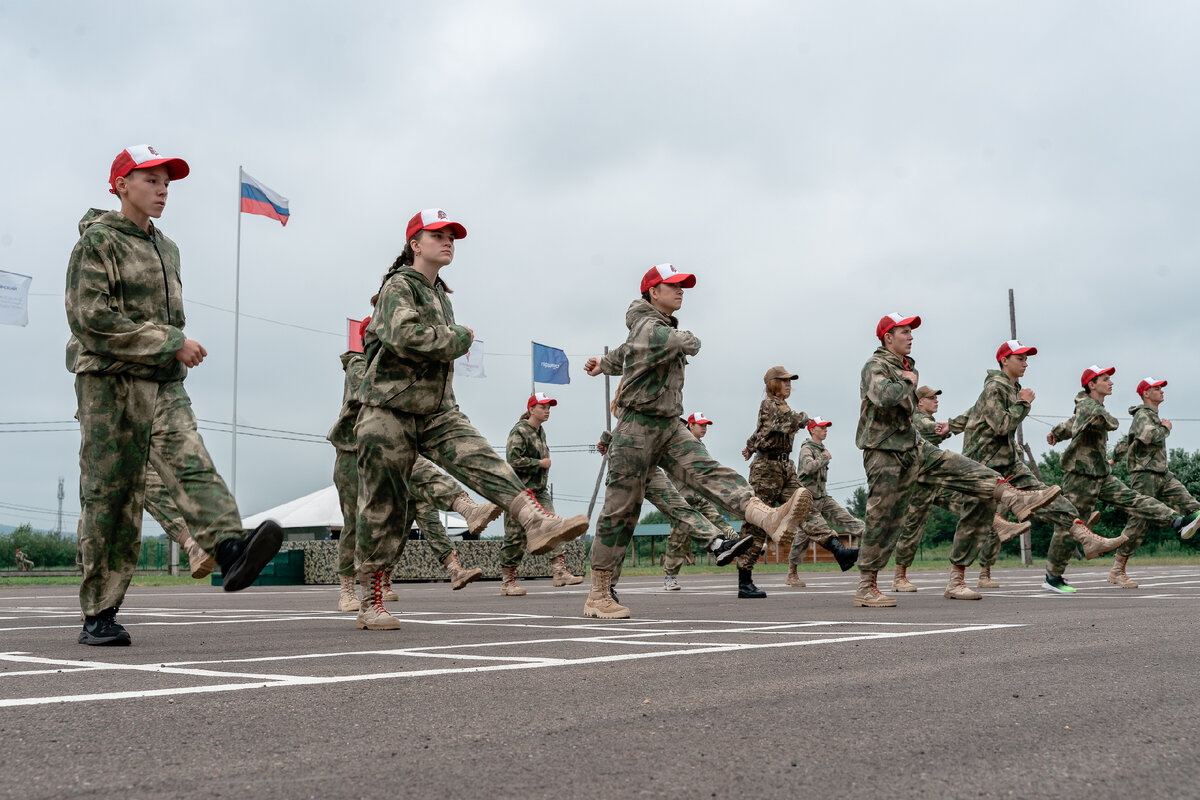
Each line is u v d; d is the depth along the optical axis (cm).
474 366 3203
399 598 1205
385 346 628
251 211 2788
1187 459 4466
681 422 789
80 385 552
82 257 541
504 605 1017
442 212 656
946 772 265
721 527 1064
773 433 1130
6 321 2445
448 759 279
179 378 570
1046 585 1227
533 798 242
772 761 276
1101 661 468
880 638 577
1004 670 438
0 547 5572
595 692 382
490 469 631
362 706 354
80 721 330
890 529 930
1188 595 1067
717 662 467
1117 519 4425
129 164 555
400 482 657
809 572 2675
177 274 589
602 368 791
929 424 1294
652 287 781
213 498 532
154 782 256
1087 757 281
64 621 791
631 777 260
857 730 314
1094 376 1271
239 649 541
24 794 246
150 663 477
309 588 1797
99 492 555
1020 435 4150
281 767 271
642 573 2631
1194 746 294
